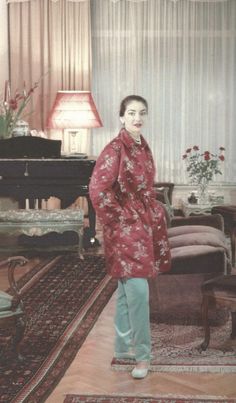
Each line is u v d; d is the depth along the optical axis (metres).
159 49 7.88
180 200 7.48
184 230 4.87
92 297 4.84
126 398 3.11
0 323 3.44
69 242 6.56
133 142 3.23
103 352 3.74
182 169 8.02
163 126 8.00
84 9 7.73
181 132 8.00
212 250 4.06
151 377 3.36
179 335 3.96
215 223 5.33
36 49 7.84
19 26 7.84
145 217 3.24
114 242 3.23
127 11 7.84
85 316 4.39
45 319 4.33
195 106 7.95
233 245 5.85
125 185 3.21
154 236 3.37
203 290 3.62
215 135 7.96
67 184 6.12
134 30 7.86
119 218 3.21
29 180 6.11
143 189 3.25
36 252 6.32
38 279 5.35
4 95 7.64
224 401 3.06
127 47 7.91
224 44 7.81
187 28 7.81
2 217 5.89
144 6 7.81
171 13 7.80
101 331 4.11
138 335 3.32
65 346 3.83
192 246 4.25
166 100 7.96
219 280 3.59
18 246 6.50
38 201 7.50
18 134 6.58
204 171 6.73
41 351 3.75
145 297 3.27
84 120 7.11
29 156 6.18
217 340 3.86
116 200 3.22
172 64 7.89
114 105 8.01
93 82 8.00
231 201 7.99
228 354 3.64
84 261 5.99
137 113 3.21
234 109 7.90
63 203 6.42
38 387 3.24
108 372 3.45
